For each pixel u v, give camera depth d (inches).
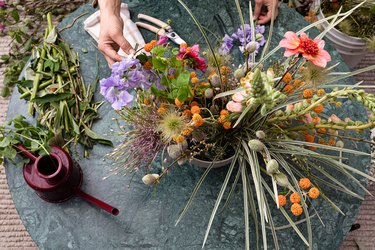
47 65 42.6
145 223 36.9
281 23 45.4
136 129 33.2
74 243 36.4
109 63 42.1
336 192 38.2
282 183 27.3
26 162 37.2
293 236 36.7
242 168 33.7
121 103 28.5
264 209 29.0
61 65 43.0
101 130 40.5
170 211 37.3
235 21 45.1
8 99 64.7
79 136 39.8
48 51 43.7
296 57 30.6
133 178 38.4
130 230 36.7
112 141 39.9
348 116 41.3
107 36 40.8
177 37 43.8
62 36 45.0
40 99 40.2
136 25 44.6
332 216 37.5
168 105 30.4
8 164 39.4
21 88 42.6
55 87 42.4
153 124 30.9
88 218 37.2
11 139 37.7
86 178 38.6
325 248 36.6
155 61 27.0
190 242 36.3
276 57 43.2
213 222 36.9
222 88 31.4
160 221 37.0
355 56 58.7
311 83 30.5
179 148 30.5
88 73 43.1
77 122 40.7
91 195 37.9
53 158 35.7
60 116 40.3
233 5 45.8
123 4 44.8
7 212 59.2
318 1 56.7
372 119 27.8
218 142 34.8
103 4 41.6
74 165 37.0
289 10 46.2
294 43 26.7
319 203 37.8
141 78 28.8
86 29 44.6
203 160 35.6
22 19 69.4
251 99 25.1
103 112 41.4
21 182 38.8
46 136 38.6
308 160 35.9
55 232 36.9
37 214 37.5
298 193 30.5
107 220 37.0
